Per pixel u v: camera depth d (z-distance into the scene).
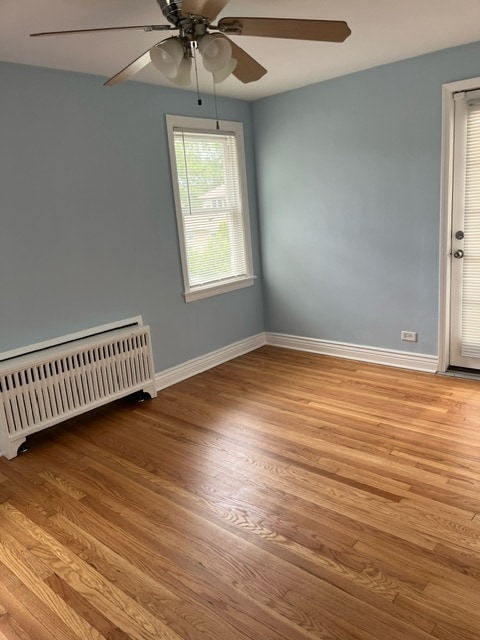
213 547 2.05
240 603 1.75
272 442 2.91
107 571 1.96
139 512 2.33
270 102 4.32
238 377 4.08
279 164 4.42
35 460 2.88
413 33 2.86
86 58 2.85
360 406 3.33
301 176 4.29
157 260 3.80
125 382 3.49
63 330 3.25
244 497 2.39
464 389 3.50
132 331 3.49
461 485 2.36
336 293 4.32
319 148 4.10
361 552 1.96
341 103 3.87
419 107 3.48
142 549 2.07
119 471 2.71
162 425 3.25
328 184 4.12
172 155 3.78
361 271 4.10
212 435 3.06
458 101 3.34
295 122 4.20
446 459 2.59
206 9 1.69
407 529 2.08
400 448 2.73
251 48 2.93
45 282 3.12
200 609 1.74
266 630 1.63
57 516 2.34
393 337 4.04
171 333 3.99
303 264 4.49
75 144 3.18
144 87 3.55
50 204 3.09
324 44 2.95
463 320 3.71
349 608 1.70
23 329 3.04
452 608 1.67
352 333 4.30
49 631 1.69
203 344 4.29
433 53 3.32
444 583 1.78
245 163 4.49
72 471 2.74
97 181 3.33
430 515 2.16
